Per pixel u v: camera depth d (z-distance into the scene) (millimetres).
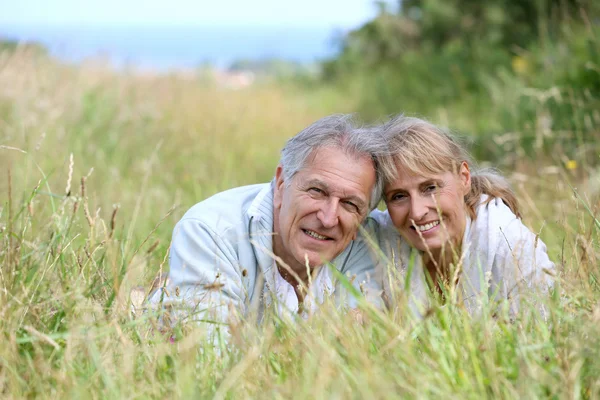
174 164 6336
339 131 2900
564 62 7094
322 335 2396
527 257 2992
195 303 2738
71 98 7137
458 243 3141
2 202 4414
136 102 7977
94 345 2219
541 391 2100
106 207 4738
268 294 2939
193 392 2086
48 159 5473
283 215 2914
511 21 12297
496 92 8141
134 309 2705
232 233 3016
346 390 2080
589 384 2178
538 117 5805
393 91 12633
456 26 14055
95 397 2119
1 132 5859
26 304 2496
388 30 16453
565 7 9258
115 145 6523
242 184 6227
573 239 3191
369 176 2891
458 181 3096
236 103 9633
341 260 3117
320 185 2816
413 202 3008
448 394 2039
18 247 2656
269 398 2117
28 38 8008
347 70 16984
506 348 2324
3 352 2295
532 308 2479
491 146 6500
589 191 4527
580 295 2529
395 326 2314
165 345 2387
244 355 2344
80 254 2918
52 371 2178
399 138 3012
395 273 2729
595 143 5398
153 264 3449
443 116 7875
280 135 8617
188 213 3100
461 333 2324
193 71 11641
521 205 4020
